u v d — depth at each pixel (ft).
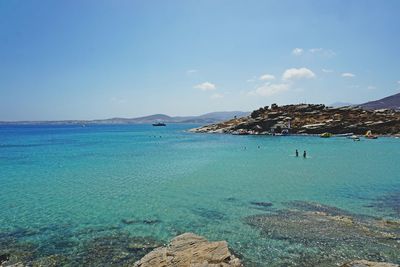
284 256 43.14
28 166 135.85
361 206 66.64
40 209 67.72
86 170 122.93
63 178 105.29
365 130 301.22
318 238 48.88
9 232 54.24
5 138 363.76
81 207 69.00
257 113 399.65
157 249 43.55
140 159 157.89
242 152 183.83
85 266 41.75
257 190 83.05
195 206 68.74
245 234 51.37
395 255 42.73
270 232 51.90
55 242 49.75
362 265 37.45
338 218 58.29
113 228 55.72
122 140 321.52
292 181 94.63
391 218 58.29
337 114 351.87
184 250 42.01
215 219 59.67
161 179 101.50
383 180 94.32
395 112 350.64
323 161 139.13
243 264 40.91
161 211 65.51
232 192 81.25
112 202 73.00
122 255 44.86
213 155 171.01
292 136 308.40
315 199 72.84
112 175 110.42
